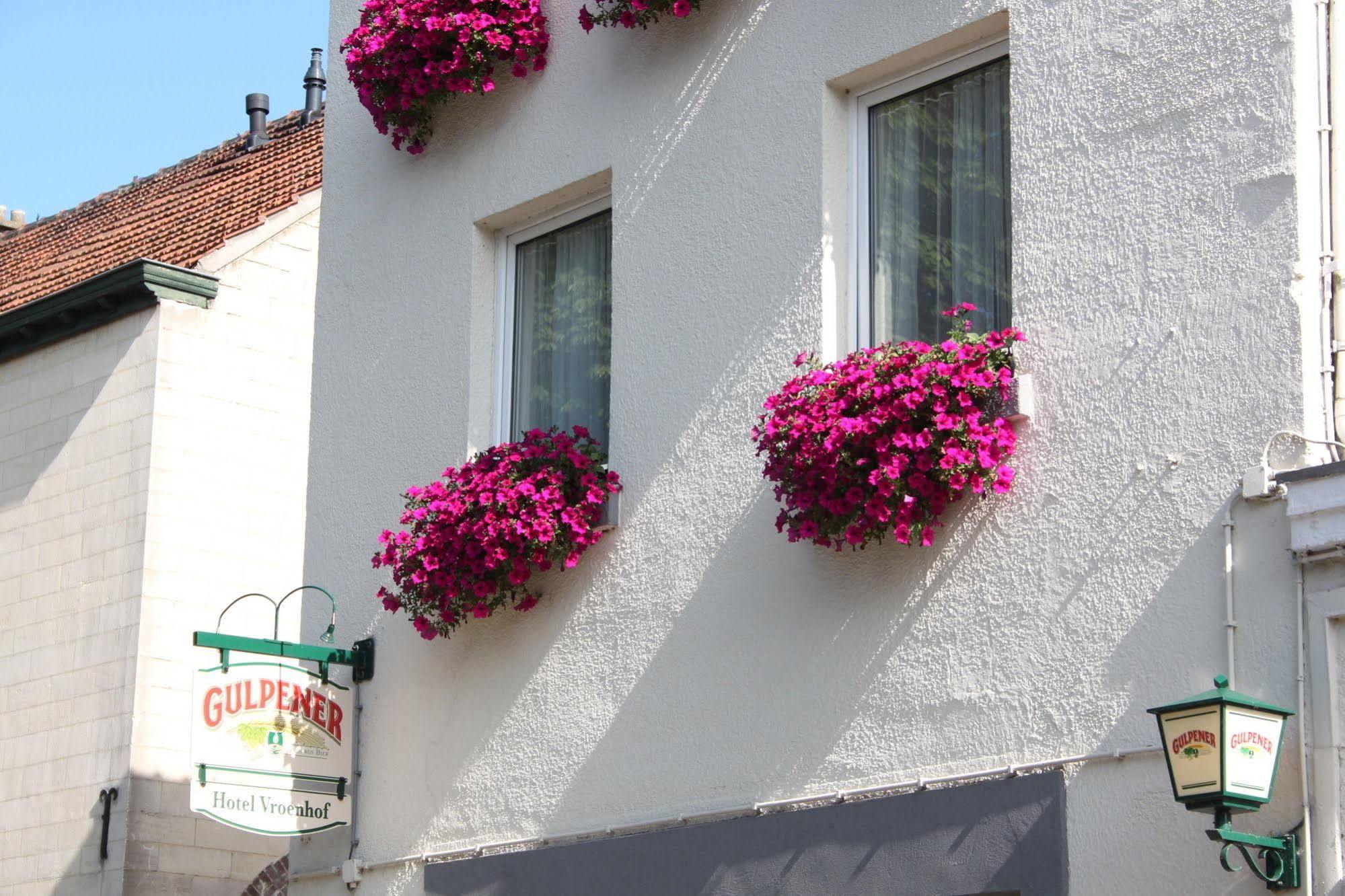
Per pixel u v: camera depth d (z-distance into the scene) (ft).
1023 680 23.03
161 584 44.60
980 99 26.40
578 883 27.58
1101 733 22.07
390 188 34.47
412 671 31.48
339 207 35.42
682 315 28.66
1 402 49.67
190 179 57.26
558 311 32.04
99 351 47.47
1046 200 24.21
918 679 24.18
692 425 28.07
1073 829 22.00
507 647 30.04
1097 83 23.97
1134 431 22.63
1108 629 22.31
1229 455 21.65
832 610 25.43
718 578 27.12
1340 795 19.81
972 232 26.12
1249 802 19.20
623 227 29.94
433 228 33.40
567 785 28.45
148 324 46.44
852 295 27.12
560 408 31.50
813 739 25.21
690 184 29.07
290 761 30.78
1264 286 21.75
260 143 58.03
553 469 29.09
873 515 23.86
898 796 23.85
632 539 28.58
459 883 29.45
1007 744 23.00
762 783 25.68
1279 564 20.88
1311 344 21.38
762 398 27.12
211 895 43.83
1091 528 22.79
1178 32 23.22
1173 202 22.86
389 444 33.06
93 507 46.29
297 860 32.35
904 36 26.45
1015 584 23.43
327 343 34.88
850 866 24.11
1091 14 24.21
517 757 29.35
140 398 46.06
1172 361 22.44
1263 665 20.76
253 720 30.42
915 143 27.09
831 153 27.30
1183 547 21.83
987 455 23.44
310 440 34.63
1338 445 21.11
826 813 24.59
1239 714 19.22
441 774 30.45
